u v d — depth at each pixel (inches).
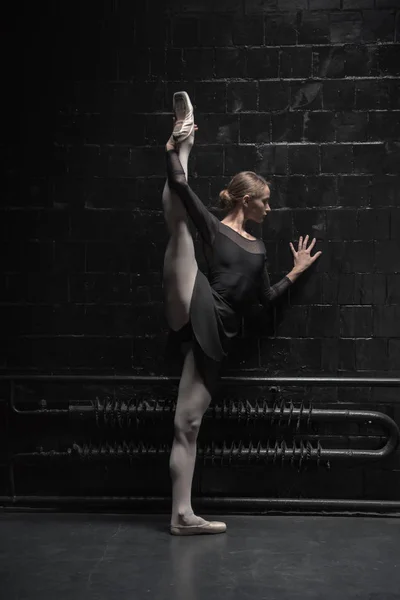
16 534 135.3
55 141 155.4
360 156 151.3
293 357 152.3
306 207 151.9
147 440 153.8
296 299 152.3
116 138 154.7
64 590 107.4
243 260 137.3
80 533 136.0
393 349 150.9
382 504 146.0
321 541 131.3
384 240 151.3
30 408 155.6
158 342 154.3
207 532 135.5
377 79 151.3
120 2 154.6
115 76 154.7
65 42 155.3
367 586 109.2
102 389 155.2
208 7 153.5
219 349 134.0
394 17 151.0
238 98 152.9
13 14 155.6
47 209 155.5
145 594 106.0
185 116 134.6
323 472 151.0
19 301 155.7
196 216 134.7
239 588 108.3
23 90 155.7
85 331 155.1
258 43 152.7
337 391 151.8
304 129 152.0
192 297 134.1
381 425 148.5
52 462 151.2
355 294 151.6
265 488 151.7
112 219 154.8
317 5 151.9
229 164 152.9
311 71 151.9
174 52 153.9
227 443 152.3
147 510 151.0
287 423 151.0
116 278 154.9
